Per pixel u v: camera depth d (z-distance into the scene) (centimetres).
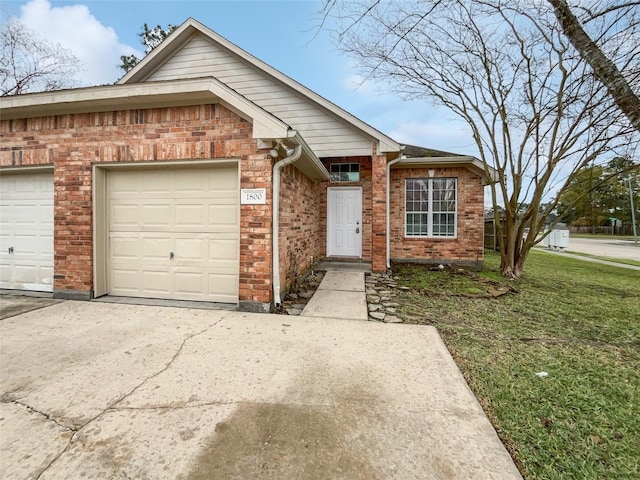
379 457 166
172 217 470
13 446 169
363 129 720
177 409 205
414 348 313
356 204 910
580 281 715
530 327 395
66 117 468
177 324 370
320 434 183
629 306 500
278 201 450
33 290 514
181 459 163
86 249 467
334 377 252
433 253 928
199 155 434
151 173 471
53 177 501
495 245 1331
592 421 205
